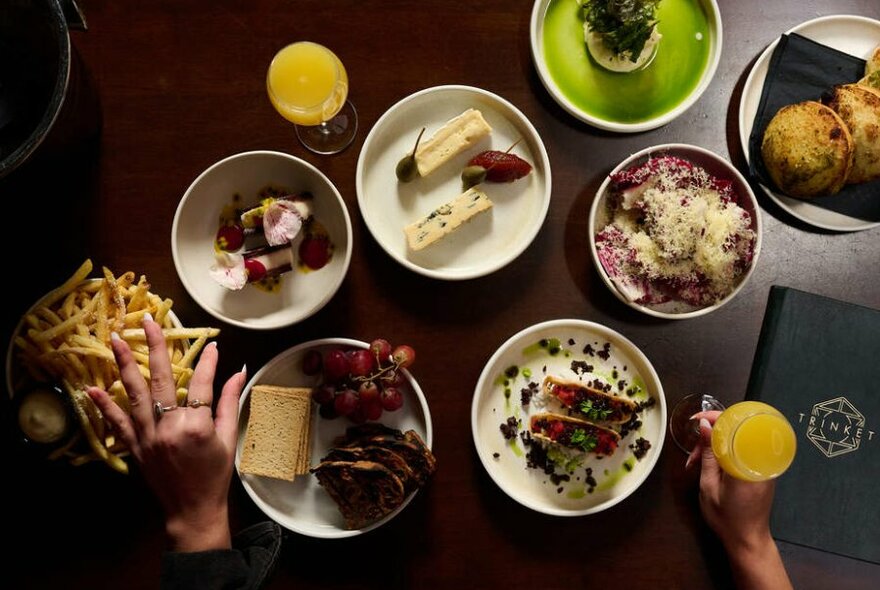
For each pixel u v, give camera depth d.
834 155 1.43
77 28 1.29
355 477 1.39
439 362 1.54
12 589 1.47
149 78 1.51
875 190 1.56
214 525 1.17
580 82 1.57
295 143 1.54
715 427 1.37
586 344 1.57
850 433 1.54
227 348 1.52
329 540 1.52
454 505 1.53
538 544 1.53
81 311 1.37
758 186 1.57
